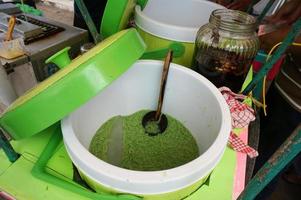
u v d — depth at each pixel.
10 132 0.39
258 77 0.60
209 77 0.59
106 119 0.55
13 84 0.68
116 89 0.54
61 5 1.98
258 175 0.28
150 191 0.32
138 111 0.59
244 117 0.53
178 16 0.82
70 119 0.40
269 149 0.99
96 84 0.36
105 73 0.37
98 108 0.51
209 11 0.76
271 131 1.03
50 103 0.35
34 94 0.36
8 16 0.84
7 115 0.37
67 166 0.44
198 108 0.51
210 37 0.57
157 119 0.56
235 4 0.97
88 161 0.33
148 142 0.51
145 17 0.62
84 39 0.84
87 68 0.35
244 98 0.59
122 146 0.50
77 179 0.42
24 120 0.36
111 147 0.49
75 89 0.35
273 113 1.03
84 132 0.47
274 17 0.88
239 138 0.50
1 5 0.95
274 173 0.27
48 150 0.46
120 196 0.33
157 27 0.60
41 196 0.40
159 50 0.61
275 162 0.26
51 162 0.45
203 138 0.49
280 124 1.00
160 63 0.54
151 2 0.73
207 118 0.48
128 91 0.56
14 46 0.68
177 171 0.32
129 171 0.32
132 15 0.67
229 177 0.44
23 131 0.37
